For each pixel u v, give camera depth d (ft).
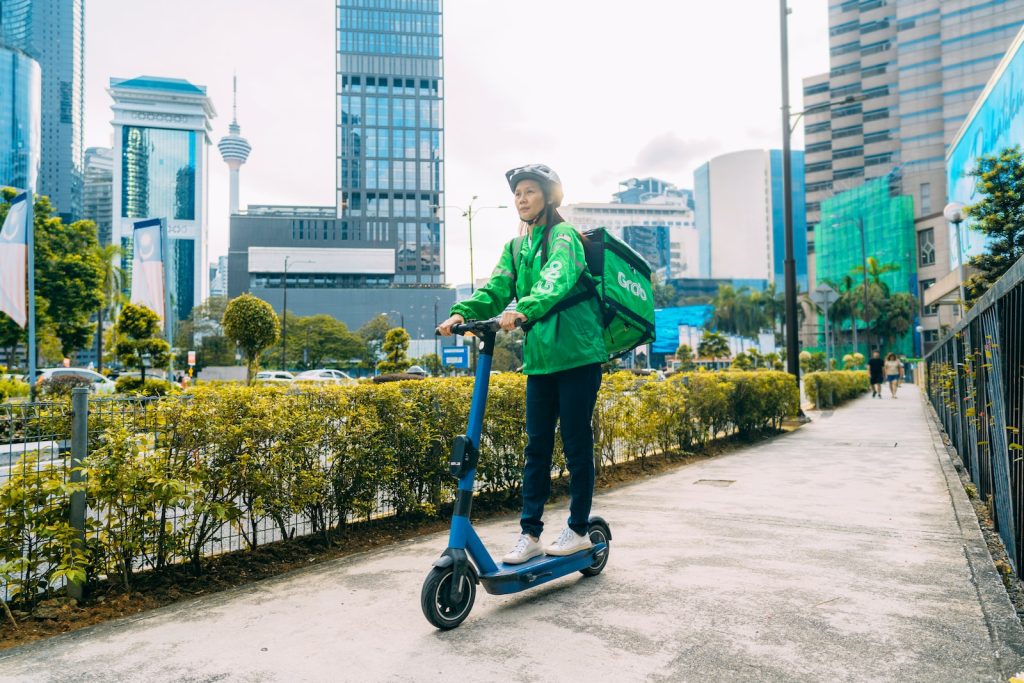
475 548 8.90
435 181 437.99
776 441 31.42
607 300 9.68
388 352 118.83
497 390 16.69
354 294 385.50
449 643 8.09
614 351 10.65
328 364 276.62
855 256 237.66
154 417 10.80
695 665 7.29
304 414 12.63
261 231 422.41
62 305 107.55
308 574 11.43
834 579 10.34
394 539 13.94
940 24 230.07
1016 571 10.43
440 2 445.37
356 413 13.53
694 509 16.05
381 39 435.53
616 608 9.18
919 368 109.50
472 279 117.80
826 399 56.75
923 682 6.77
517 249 10.16
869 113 273.54
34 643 8.55
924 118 233.35
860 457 25.17
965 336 17.03
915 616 8.67
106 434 10.24
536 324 9.65
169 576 11.18
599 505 16.80
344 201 427.74
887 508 15.76
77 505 10.02
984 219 60.59
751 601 9.37
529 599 9.62
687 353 218.18
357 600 9.91
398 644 8.11
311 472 12.68
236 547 12.76
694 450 27.25
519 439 16.97
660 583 10.26
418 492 15.24
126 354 56.95
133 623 9.19
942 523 14.10
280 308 375.45
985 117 102.27
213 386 12.18
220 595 10.40
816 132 298.97
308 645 8.19
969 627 8.26
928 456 25.04
